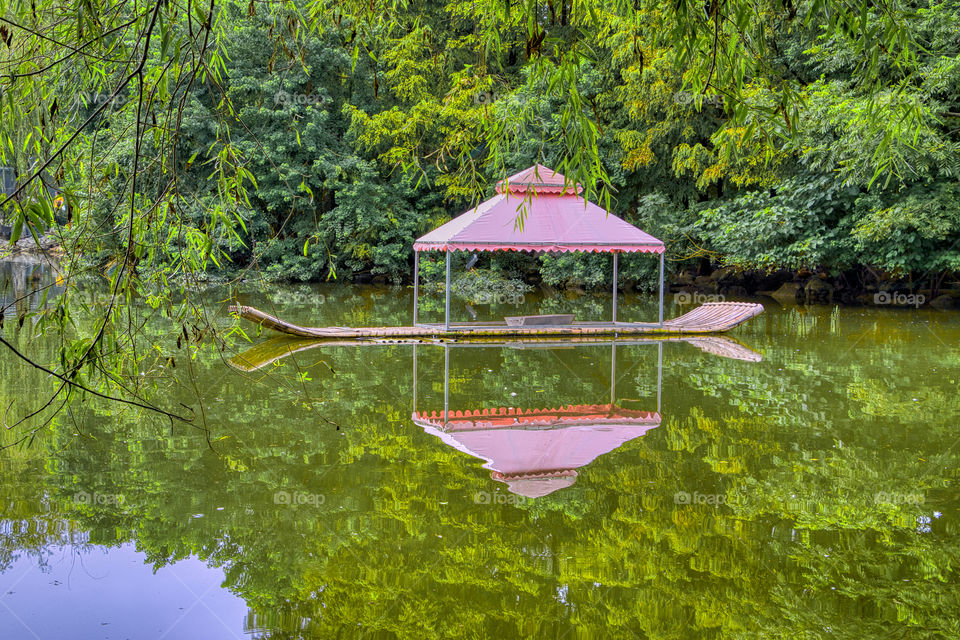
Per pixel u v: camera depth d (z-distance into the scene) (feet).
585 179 11.28
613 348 43.37
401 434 23.82
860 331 49.75
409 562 14.58
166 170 10.27
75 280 10.28
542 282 92.32
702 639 11.74
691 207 78.18
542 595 13.28
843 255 64.28
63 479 18.86
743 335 48.47
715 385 32.07
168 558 14.53
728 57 11.41
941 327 51.49
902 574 14.05
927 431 24.23
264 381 31.42
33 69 10.87
